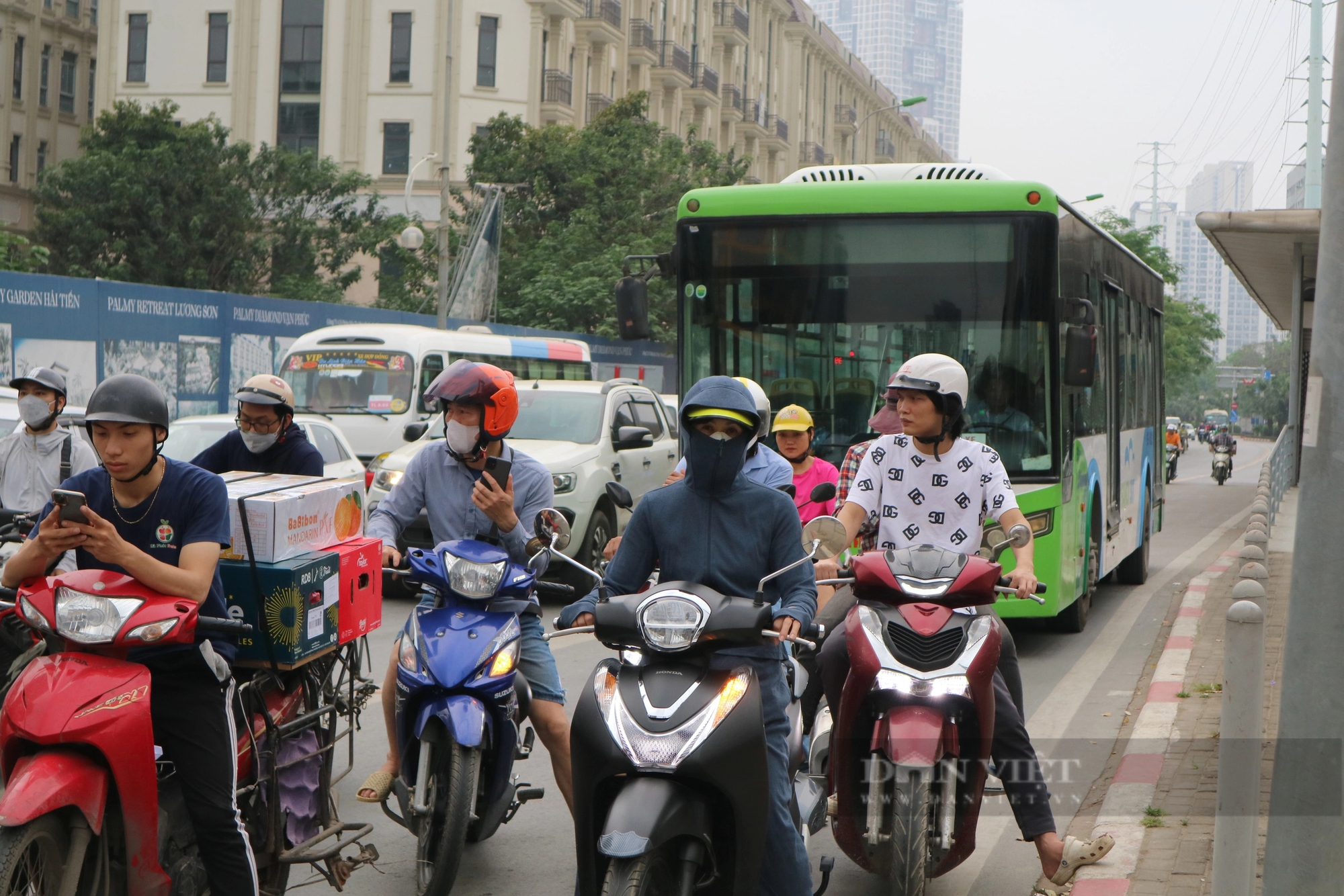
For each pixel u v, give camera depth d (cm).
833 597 580
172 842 419
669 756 382
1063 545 999
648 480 1559
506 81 4844
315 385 1967
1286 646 452
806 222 1014
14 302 1917
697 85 6331
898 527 539
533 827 634
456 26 4766
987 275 982
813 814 508
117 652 388
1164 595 1472
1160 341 1847
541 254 3925
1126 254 1450
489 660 504
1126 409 1438
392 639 1083
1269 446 10681
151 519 401
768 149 7350
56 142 5388
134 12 4981
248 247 3994
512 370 2286
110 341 2125
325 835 488
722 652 414
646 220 4066
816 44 7975
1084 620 1196
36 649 443
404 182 4800
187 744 405
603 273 3809
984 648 467
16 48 5166
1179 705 832
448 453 551
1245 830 456
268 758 461
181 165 3884
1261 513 1207
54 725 367
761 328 1020
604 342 3706
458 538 546
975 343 982
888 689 462
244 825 448
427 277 4125
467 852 595
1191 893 505
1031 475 980
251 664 461
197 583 394
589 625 433
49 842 365
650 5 5862
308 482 499
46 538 377
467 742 482
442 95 4775
